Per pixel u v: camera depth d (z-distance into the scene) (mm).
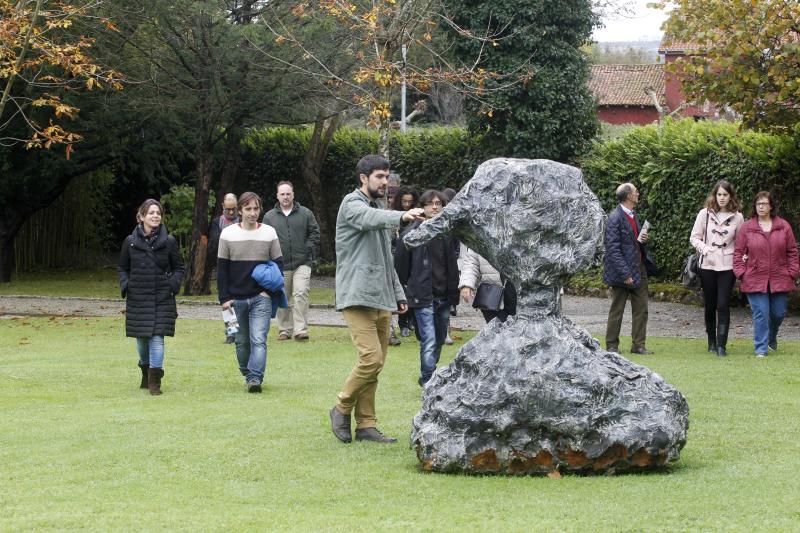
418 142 28453
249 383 10891
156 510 6094
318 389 11125
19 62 16422
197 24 22344
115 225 34750
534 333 6969
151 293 10992
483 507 6039
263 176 32438
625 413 6789
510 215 7160
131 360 13430
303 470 7156
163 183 33469
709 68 16562
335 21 21906
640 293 13461
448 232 7406
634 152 22453
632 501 6062
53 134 17906
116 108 25016
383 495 6414
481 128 26625
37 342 15477
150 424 8953
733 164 19609
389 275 8297
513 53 25609
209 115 24047
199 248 24625
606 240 13328
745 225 13180
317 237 15625
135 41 23422
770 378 11195
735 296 19312
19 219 28094
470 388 6926
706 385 10750
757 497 6125
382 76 18609
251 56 22922
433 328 10875
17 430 8719
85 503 6270
